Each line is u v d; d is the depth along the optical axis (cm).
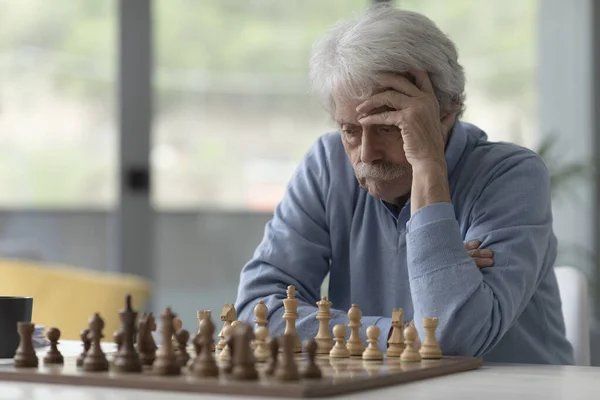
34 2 536
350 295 226
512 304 191
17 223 536
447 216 188
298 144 536
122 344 144
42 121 538
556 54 532
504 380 150
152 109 541
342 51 200
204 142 539
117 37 540
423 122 196
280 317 206
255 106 537
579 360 240
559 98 532
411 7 532
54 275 380
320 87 207
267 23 536
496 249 195
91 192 541
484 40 530
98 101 540
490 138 531
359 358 172
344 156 231
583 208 530
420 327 185
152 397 126
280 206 235
